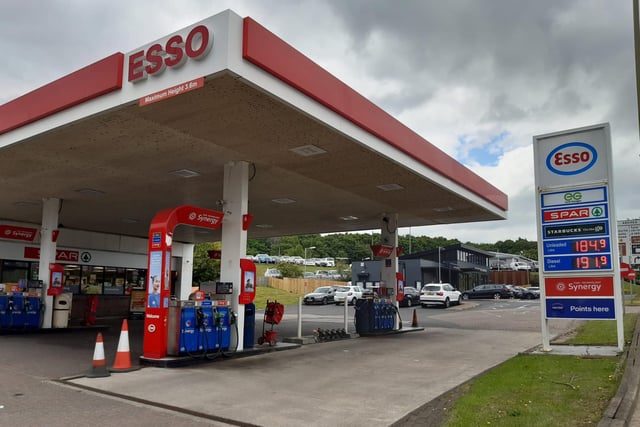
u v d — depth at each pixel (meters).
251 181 13.94
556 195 11.14
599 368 8.38
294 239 109.06
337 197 16.06
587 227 10.71
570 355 10.01
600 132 10.84
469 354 11.57
